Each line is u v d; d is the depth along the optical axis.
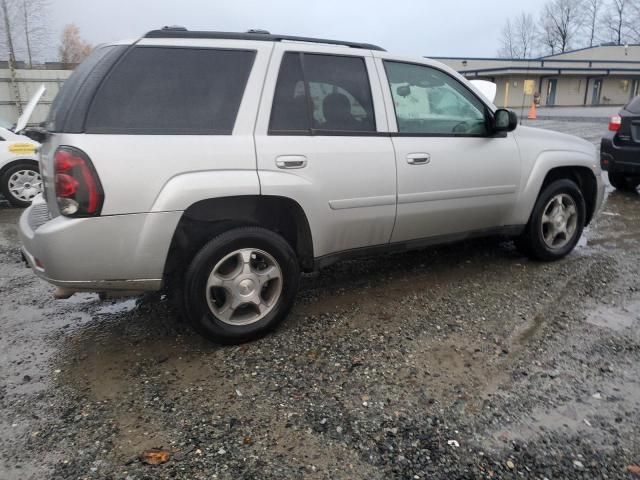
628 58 54.34
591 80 45.56
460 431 2.50
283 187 3.25
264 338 3.45
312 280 4.53
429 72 4.05
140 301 4.14
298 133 3.36
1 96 23.11
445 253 5.21
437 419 2.59
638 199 7.98
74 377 3.03
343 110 3.57
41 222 3.10
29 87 23.38
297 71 3.41
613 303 3.96
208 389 2.88
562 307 3.88
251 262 3.30
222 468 2.27
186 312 3.19
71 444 2.44
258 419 2.61
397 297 4.11
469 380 2.93
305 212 3.39
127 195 2.83
